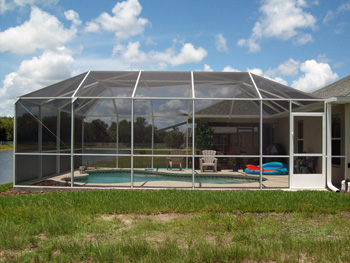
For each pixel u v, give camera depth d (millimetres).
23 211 6301
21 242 4648
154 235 5145
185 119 10867
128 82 11055
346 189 9766
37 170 10516
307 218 6211
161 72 11086
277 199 7625
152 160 11219
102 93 11445
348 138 10148
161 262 3986
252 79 10383
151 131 11117
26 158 9953
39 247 4500
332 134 11031
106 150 12523
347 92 10430
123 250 4289
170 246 4402
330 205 7078
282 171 10711
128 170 11812
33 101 10062
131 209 6629
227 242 4785
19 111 9711
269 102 10070
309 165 9727
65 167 12391
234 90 10430
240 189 9453
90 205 6891
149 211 6555
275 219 6148
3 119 64750
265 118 10703
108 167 12148
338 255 4281
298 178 9664
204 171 10734
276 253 4273
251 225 5633
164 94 10773
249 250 4340
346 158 10156
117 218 6004
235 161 10734
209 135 10758
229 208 6730
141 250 4250
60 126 11875
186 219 6000
